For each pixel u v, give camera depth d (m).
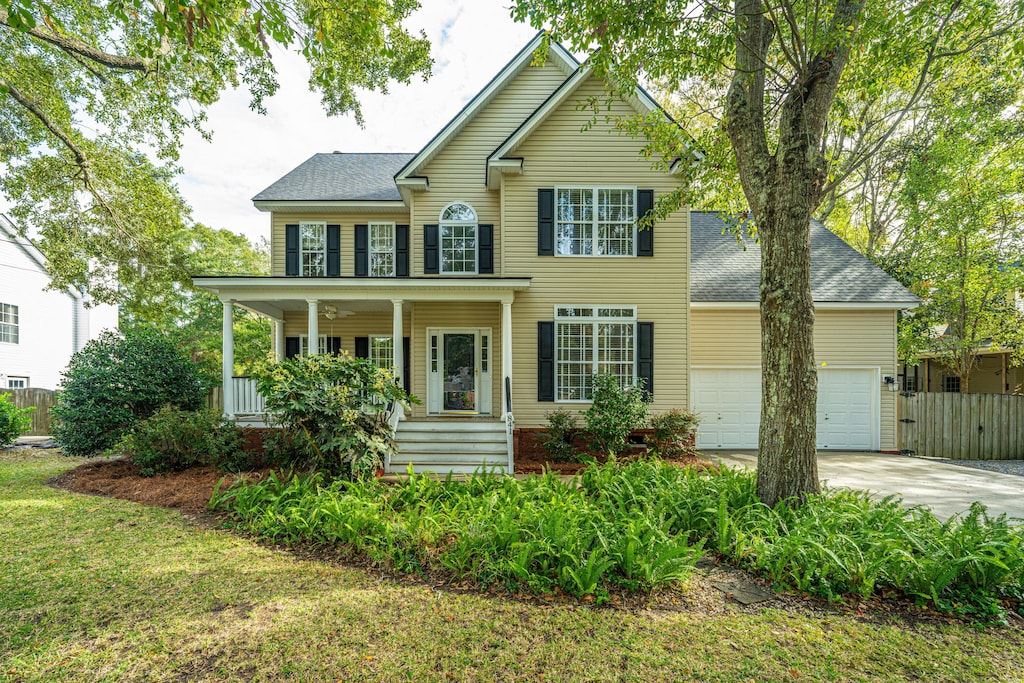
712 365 12.15
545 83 12.25
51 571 4.27
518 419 10.59
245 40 5.85
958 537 4.08
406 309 12.83
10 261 17.39
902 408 12.03
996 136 13.92
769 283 5.80
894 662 3.06
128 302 14.58
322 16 6.70
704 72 6.65
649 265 10.79
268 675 2.86
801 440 5.59
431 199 12.09
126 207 13.39
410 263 12.69
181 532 5.30
